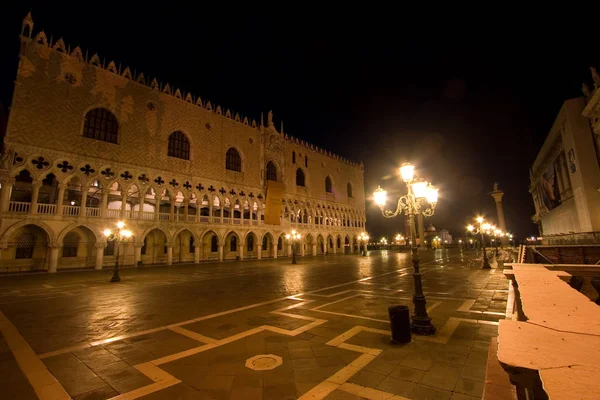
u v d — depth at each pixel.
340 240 66.69
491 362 4.19
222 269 29.62
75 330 9.12
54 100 28.94
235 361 6.59
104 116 32.66
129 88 34.62
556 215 39.38
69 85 30.05
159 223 35.19
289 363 6.41
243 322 9.76
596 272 6.34
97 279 22.09
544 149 40.56
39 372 6.19
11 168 25.97
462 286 16.23
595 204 25.33
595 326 2.10
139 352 7.24
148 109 36.09
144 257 36.84
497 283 16.91
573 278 6.59
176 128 38.72
